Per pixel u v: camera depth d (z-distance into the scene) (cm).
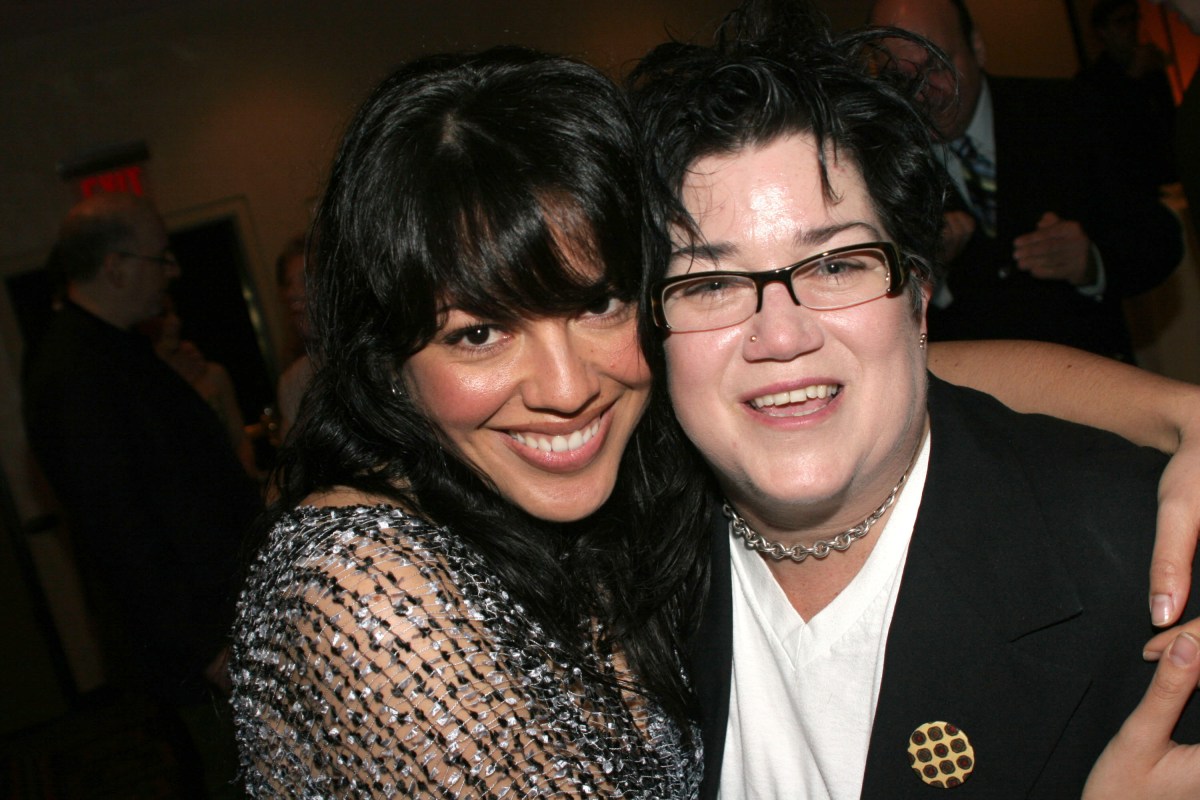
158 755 444
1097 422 122
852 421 102
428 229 104
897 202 102
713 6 617
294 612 105
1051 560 104
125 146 595
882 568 111
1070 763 104
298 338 347
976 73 247
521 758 100
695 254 103
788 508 106
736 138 100
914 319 106
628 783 108
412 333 109
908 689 107
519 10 617
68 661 566
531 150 104
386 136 108
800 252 100
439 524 117
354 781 100
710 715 125
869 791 108
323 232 118
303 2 609
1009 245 251
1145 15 483
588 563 132
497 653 105
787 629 117
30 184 585
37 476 566
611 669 126
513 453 119
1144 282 258
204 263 614
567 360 110
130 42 595
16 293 581
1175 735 102
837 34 109
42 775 460
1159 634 98
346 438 123
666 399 128
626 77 114
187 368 447
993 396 133
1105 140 258
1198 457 105
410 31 617
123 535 245
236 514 265
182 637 250
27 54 582
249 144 613
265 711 107
